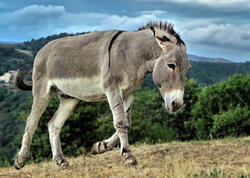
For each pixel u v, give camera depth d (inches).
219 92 893.8
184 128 1170.6
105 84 260.7
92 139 772.6
